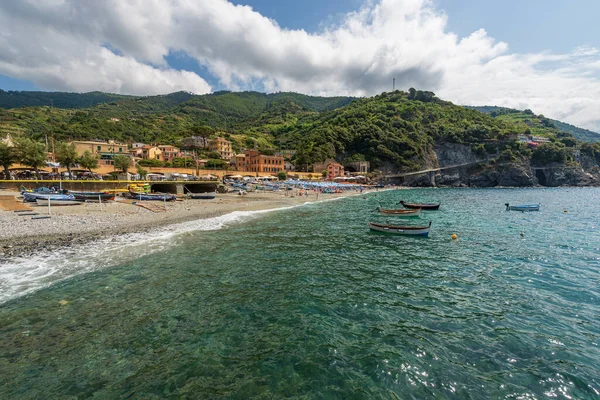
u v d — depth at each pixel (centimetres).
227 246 2180
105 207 3925
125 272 1577
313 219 3619
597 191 11594
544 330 1080
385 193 9906
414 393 763
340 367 854
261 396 739
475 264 1878
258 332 1032
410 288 1464
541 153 15712
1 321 1059
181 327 1052
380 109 19700
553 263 1908
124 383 772
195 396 733
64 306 1183
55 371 811
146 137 14812
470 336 1032
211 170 9562
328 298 1324
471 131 17138
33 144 5291
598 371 861
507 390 779
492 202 6588
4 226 2427
